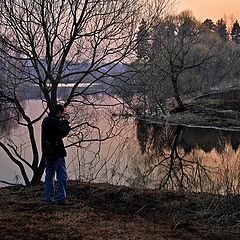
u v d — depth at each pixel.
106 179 13.09
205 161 17.22
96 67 12.41
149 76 13.80
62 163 9.07
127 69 12.77
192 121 38.56
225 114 42.09
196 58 47.78
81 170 14.16
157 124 25.91
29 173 16.72
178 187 12.40
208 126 38.28
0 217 7.89
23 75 12.04
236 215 8.34
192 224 7.93
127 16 12.12
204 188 11.33
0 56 11.74
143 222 8.05
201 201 8.99
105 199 9.48
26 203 9.05
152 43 14.24
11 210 8.56
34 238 6.89
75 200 9.35
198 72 52.88
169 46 36.53
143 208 8.89
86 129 17.69
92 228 7.50
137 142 19.33
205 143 26.78
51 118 8.90
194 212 8.58
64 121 9.01
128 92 12.88
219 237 7.37
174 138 22.75
